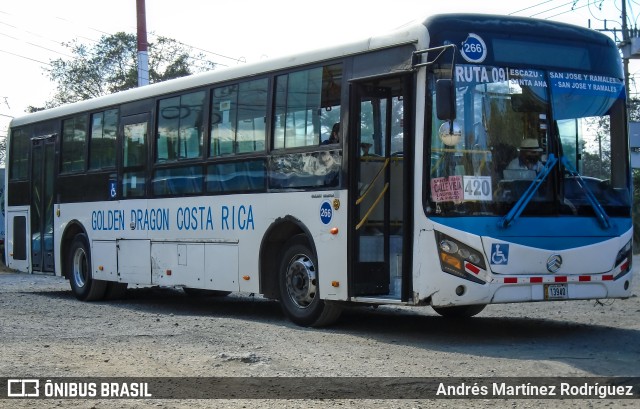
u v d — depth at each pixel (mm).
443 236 9719
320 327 11625
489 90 9984
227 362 8930
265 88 12297
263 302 16125
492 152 9875
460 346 9898
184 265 13711
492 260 9633
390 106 11070
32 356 9406
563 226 10055
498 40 10141
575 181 10242
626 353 9242
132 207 15031
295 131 11719
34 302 15984
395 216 10867
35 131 18078
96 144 16219
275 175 11961
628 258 10539
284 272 11992
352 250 10680
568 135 10305
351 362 8867
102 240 15859
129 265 15086
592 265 10172
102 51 45906
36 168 17984
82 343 10328
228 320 12570
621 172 10641
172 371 8539
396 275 10672
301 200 11484
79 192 16547
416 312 13797
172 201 14031
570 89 10422
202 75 13594
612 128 10680
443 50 9766
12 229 18703
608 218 10352
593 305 14188
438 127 9859
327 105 11219
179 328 11648
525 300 9758
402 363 8789
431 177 9852
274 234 12062
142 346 10055
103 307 15125
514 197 9875
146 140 14812
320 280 11164
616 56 10922
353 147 10758
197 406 7094
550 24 10500
